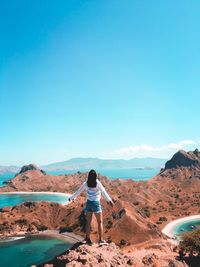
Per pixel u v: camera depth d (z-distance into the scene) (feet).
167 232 626.64
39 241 542.16
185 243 188.44
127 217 553.23
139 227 528.22
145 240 499.92
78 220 631.97
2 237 574.97
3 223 640.58
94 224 583.58
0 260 424.46
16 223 650.84
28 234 598.34
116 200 650.84
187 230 641.40
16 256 445.78
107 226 569.64
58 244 520.01
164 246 186.39
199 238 188.14
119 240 508.53
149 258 68.80
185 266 69.92
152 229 526.98
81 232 582.76
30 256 445.78
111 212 617.21
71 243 525.34
